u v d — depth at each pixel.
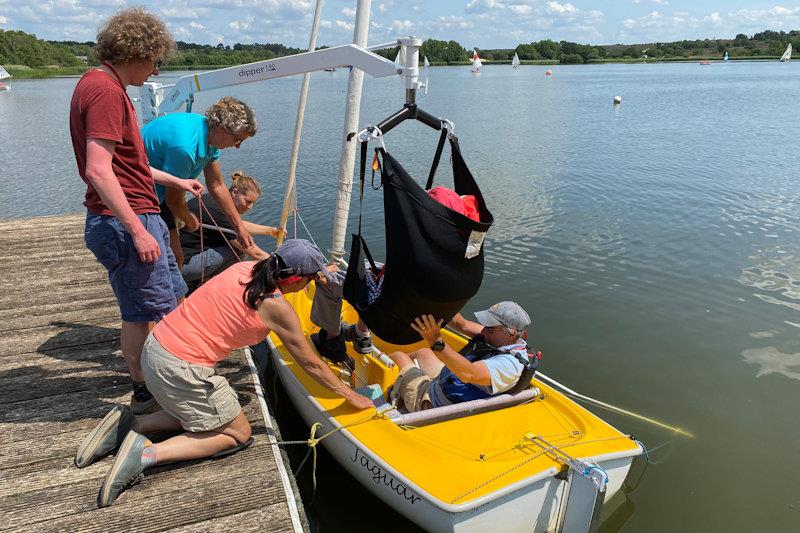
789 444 3.98
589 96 35.38
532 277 6.91
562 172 12.49
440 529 2.66
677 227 8.59
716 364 5.00
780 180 11.44
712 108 27.16
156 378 2.54
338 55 3.61
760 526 3.26
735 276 6.80
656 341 5.40
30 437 2.88
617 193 10.62
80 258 5.64
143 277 2.71
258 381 3.51
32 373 3.49
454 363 2.94
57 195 12.18
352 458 3.06
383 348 4.21
